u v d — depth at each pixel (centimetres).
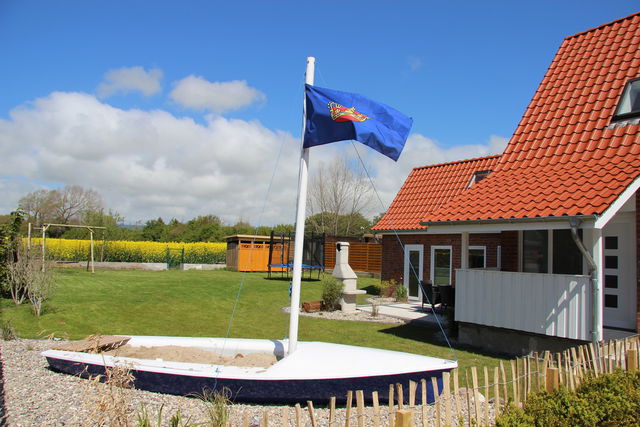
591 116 1084
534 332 888
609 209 779
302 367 598
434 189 1977
